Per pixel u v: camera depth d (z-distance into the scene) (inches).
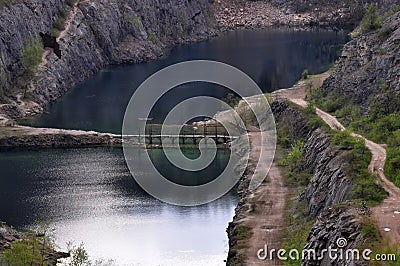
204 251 3656.5
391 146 3799.2
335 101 5310.0
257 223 3715.6
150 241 3799.2
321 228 2815.0
